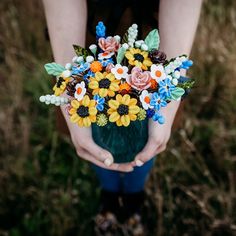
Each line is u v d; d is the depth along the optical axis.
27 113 1.12
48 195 1.00
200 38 1.16
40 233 0.95
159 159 0.97
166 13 0.56
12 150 1.07
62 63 0.57
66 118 0.59
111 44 0.50
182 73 0.57
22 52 1.22
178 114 0.71
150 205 0.97
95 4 0.63
